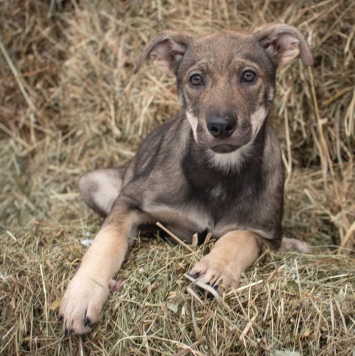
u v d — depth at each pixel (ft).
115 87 4.07
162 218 3.22
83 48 4.14
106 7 4.14
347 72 3.82
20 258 3.17
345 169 3.85
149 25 4.04
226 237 3.05
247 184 3.16
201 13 3.99
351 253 3.55
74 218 3.92
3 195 4.13
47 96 4.25
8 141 4.27
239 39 3.10
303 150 3.98
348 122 3.81
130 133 4.06
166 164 3.22
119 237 3.07
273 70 3.16
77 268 3.01
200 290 2.85
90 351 2.86
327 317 2.79
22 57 4.27
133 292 2.90
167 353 2.76
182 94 3.14
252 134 3.00
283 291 2.85
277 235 3.26
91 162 4.11
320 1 3.83
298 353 2.74
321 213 3.78
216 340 2.76
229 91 2.96
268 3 3.91
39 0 4.26
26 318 2.96
